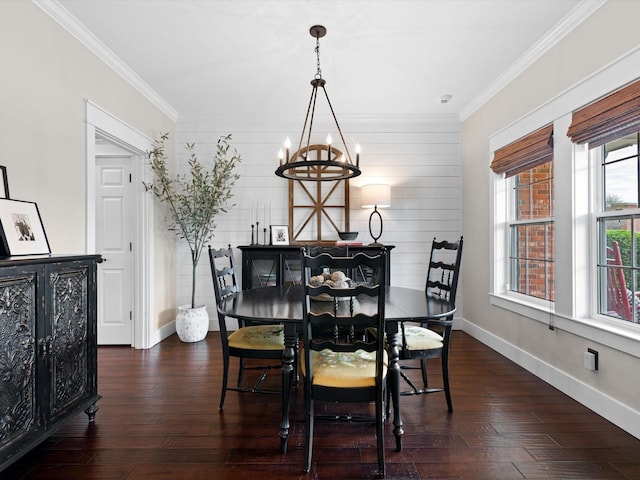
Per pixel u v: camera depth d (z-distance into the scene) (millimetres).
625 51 1941
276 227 4148
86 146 2561
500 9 2275
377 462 1720
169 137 4008
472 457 1750
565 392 2439
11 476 1621
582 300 2334
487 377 2748
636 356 1875
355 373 1701
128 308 3584
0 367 1439
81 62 2523
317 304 2146
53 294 1730
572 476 1607
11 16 1942
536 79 2756
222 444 1878
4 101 1900
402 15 2342
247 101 3773
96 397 2084
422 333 2320
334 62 2961
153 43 2672
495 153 3398
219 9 2273
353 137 4250
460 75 3188
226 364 2244
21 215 1813
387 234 4246
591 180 2312
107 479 1604
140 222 3518
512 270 3332
